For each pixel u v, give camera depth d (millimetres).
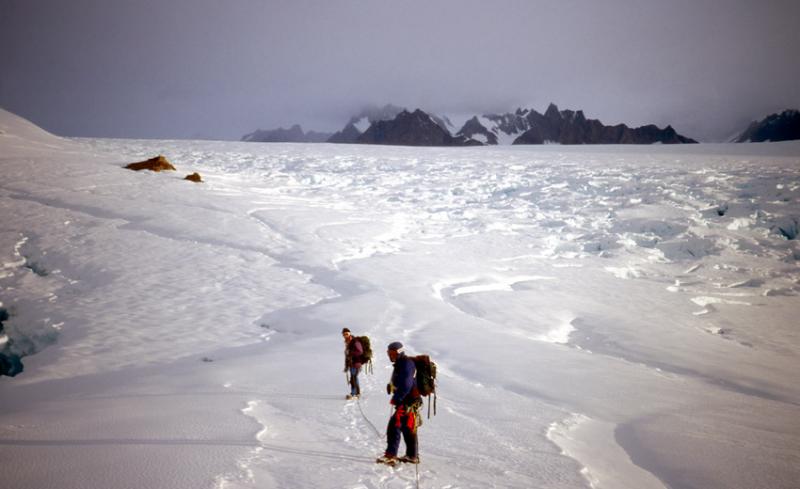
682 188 40500
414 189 44469
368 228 27891
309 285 18438
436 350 11586
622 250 27016
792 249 27594
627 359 12531
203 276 18984
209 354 12188
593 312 16562
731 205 33906
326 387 8500
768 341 15289
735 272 24312
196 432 5586
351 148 88312
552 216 34594
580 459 5812
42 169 34188
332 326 13766
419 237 27688
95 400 7906
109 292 17188
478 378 9656
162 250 21609
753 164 57219
